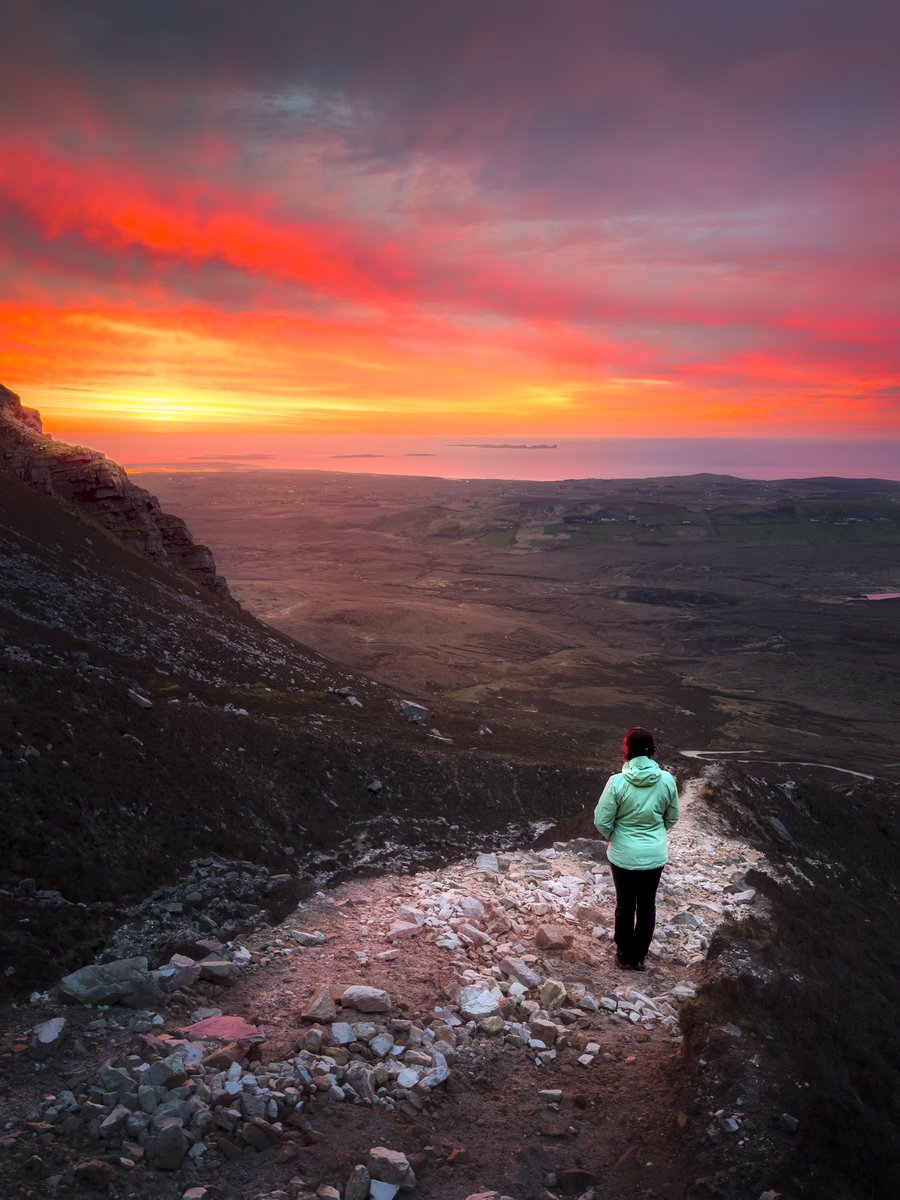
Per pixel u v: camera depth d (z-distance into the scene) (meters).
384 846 25.69
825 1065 8.37
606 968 11.09
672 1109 7.39
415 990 9.71
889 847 51.59
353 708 66.94
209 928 12.08
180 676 57.09
